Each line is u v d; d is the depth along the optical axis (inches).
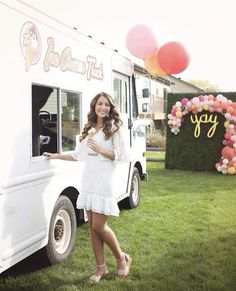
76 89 186.7
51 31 162.2
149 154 727.7
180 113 486.6
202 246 199.8
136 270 168.4
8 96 132.5
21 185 140.1
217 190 355.6
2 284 155.4
